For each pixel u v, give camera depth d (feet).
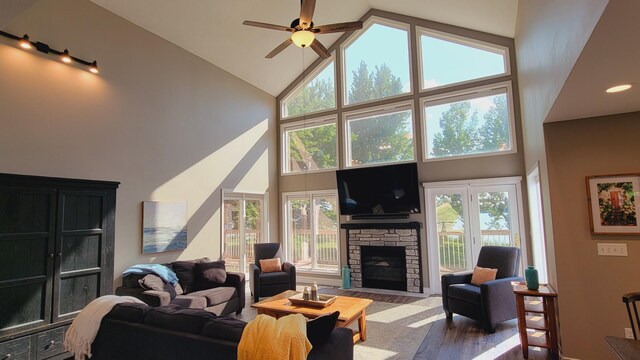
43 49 12.69
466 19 18.43
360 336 12.53
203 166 19.27
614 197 10.04
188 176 18.34
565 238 10.52
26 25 12.41
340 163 22.66
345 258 21.98
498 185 18.12
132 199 15.57
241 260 21.58
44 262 10.89
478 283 14.46
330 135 23.65
